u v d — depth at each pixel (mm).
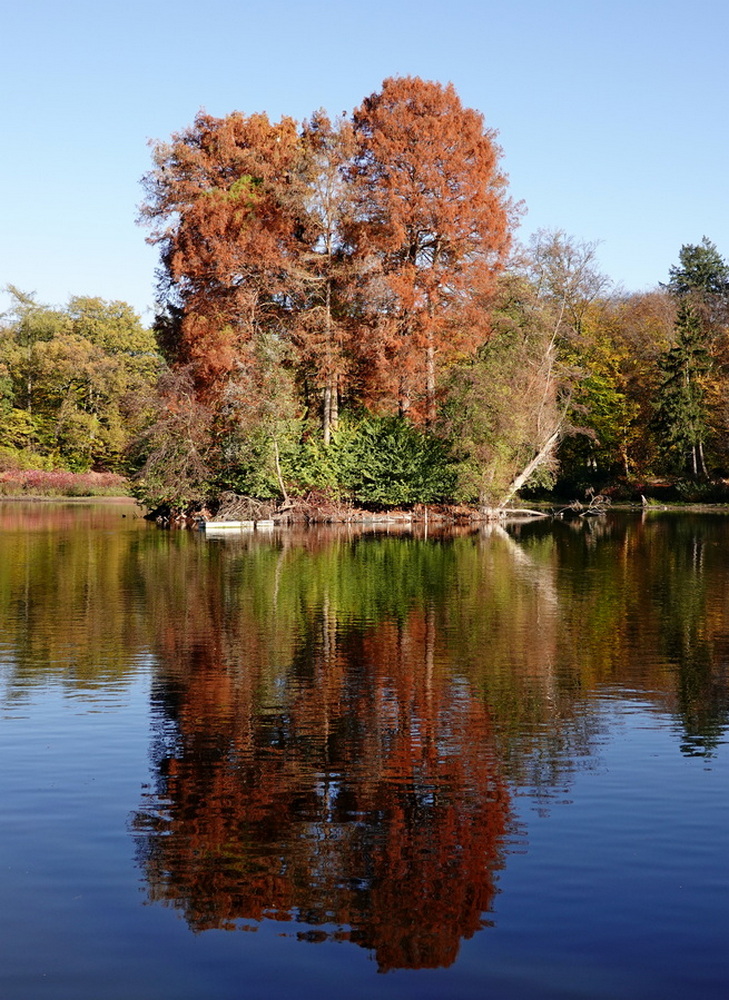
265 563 26469
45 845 7207
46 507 60281
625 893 6445
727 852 7039
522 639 14961
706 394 69750
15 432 78375
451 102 47750
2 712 10594
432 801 8039
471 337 47750
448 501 48562
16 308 94688
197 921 6152
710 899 6367
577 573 24375
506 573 24266
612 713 10672
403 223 46562
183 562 26625
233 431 44406
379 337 45156
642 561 27922
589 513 58344
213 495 45750
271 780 8539
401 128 46844
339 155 46375
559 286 58406
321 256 46156
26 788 8312
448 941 5891
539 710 10797
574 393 63375
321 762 9016
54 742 9562
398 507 48031
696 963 5664
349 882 6645
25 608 17766
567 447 70062
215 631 15461
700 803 7969
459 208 46656
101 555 28641
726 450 69938
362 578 22906
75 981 5543
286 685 11859
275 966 5680
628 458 72875
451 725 10188
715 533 40844
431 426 47844
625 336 74875
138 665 12938
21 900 6414
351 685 11867
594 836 7324
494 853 7047
